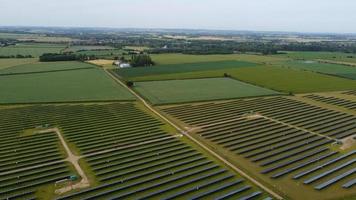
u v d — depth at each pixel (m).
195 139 108.62
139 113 136.62
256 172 85.69
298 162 91.56
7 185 78.69
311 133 114.69
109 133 113.38
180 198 73.31
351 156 95.19
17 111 137.38
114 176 82.88
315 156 95.62
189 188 77.06
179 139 108.56
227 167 88.50
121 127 119.50
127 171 86.06
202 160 92.75
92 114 134.62
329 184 78.56
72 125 121.19
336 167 87.19
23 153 96.88
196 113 137.12
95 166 89.00
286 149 100.31
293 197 73.75
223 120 128.25
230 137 110.38
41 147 101.25
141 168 87.44
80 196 74.06
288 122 126.38
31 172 85.38
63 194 75.00
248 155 96.00
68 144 103.81
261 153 97.69
